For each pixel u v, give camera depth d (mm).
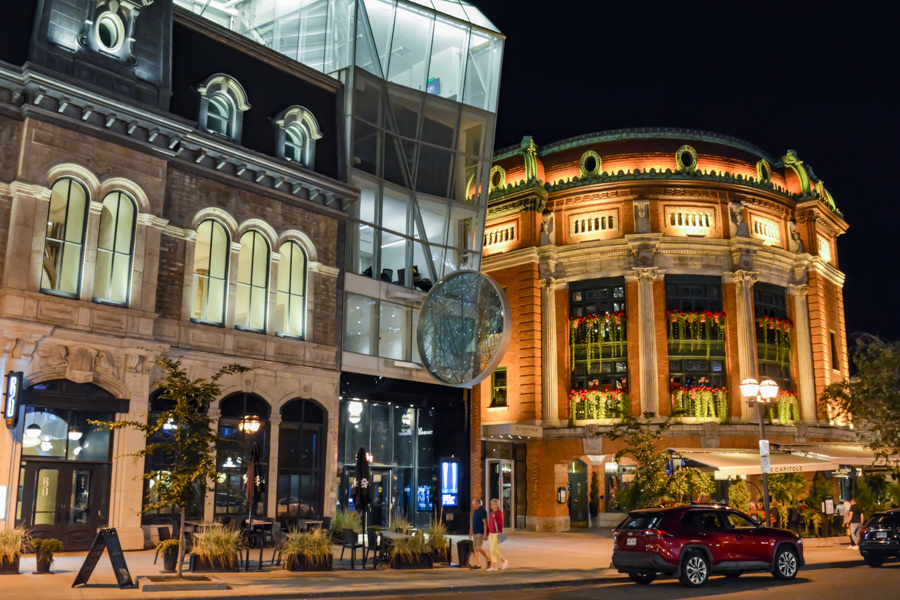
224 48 27500
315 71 30203
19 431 20750
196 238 25641
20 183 21375
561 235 43688
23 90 21906
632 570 18953
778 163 48188
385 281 31344
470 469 33375
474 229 35281
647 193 42500
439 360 30328
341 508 28734
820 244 47781
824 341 44625
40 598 13938
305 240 28469
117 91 23719
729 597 16422
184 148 25250
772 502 33438
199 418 17531
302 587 16203
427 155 33906
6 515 20281
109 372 22500
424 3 34906
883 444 34969
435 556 21594
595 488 41344
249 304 26828
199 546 18609
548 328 42688
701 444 39312
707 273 41906
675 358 41062
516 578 19141
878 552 23531
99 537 15938
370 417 30391
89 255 22531
